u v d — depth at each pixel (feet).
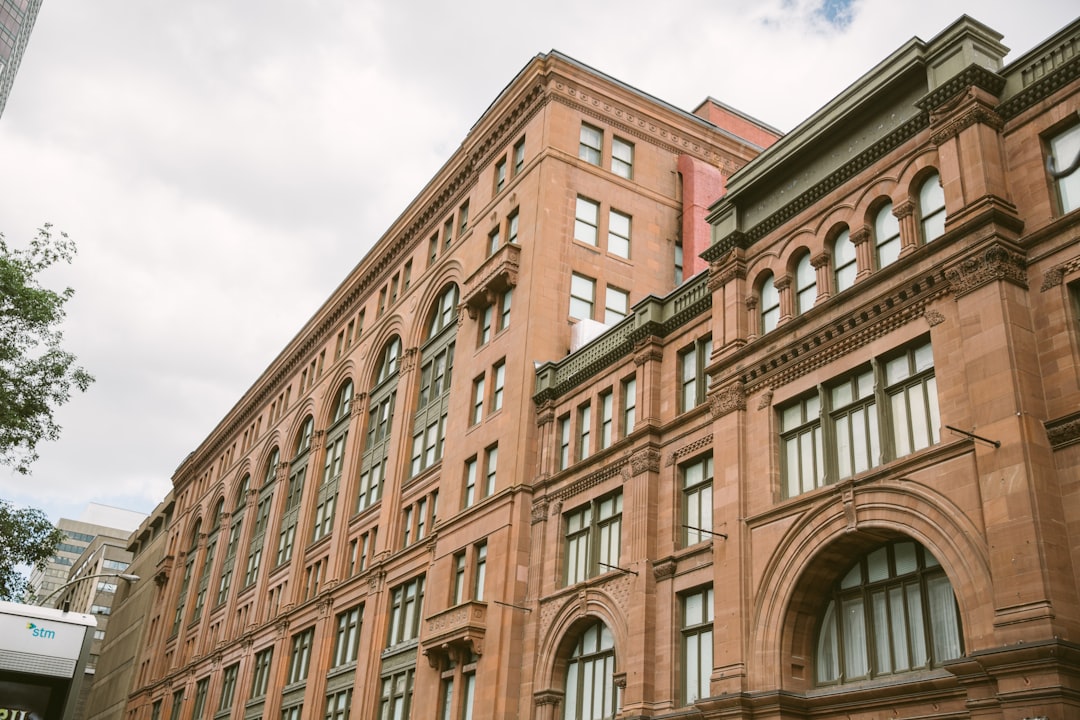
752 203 98.43
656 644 95.09
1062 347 65.77
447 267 167.63
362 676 149.59
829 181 88.28
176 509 310.65
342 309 219.00
